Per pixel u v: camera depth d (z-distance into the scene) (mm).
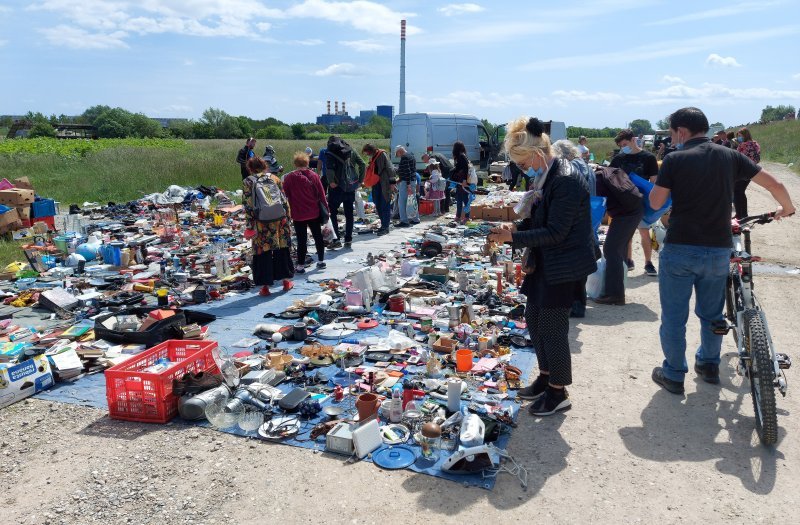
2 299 7352
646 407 4293
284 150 34656
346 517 3090
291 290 7664
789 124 51562
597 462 3584
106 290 7723
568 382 4133
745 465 3516
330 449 3744
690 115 4078
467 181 12703
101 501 3279
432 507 3158
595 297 6957
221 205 15195
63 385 4887
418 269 8398
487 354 5301
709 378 4652
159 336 5629
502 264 8516
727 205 4062
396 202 13336
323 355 5270
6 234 10984
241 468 3582
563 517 3066
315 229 8648
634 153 7422
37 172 21891
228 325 6270
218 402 4262
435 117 19047
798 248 9594
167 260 9141
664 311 4449
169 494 3330
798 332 5695
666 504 3162
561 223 3699
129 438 3992
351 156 10258
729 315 4730
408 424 4020
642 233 8078
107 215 13664
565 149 4180
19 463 3705
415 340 5738
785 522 2990
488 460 3492
